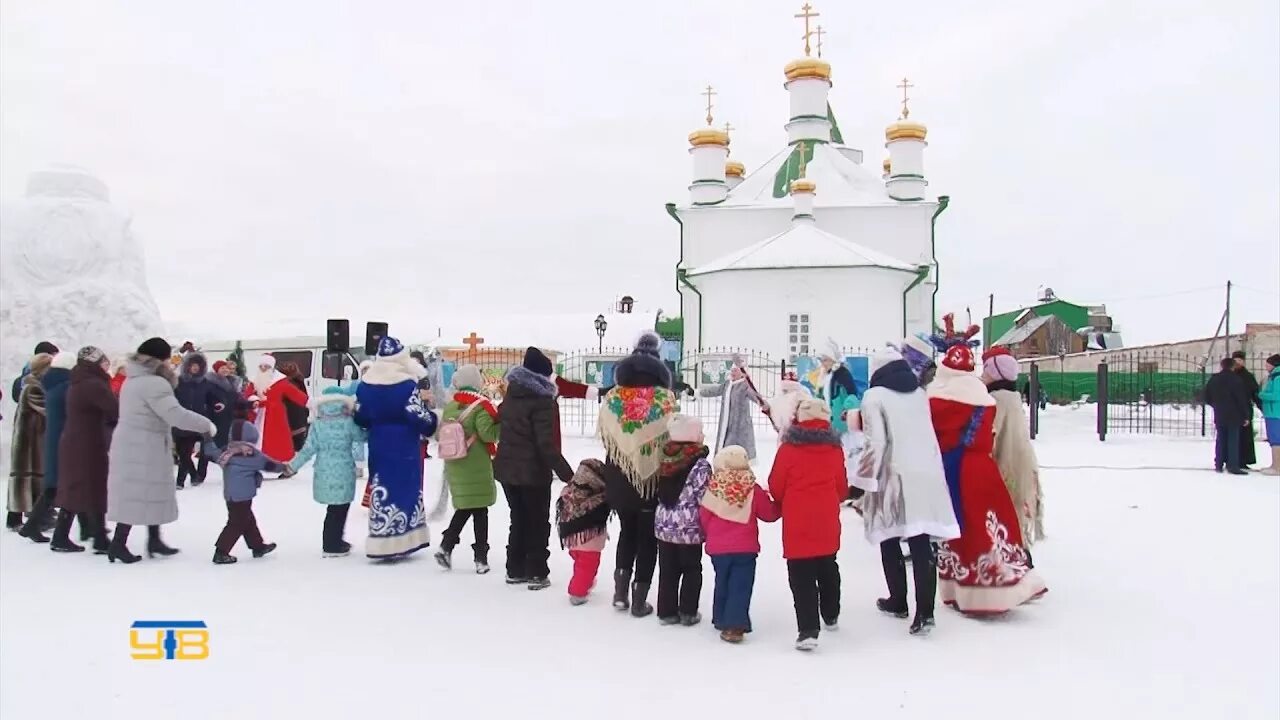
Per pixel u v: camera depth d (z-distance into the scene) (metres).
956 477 7.02
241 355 24.56
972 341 7.39
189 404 13.50
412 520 8.84
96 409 9.23
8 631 6.59
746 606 6.43
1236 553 9.12
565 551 9.36
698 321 39.72
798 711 5.18
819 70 42.00
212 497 12.80
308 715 5.09
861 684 5.61
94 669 5.82
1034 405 22.56
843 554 9.34
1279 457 15.08
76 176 15.97
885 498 6.70
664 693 5.45
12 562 8.82
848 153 47.22
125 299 15.19
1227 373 15.23
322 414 9.01
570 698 5.36
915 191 40.53
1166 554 9.09
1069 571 8.41
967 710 5.20
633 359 7.23
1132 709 5.22
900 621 7.00
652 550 7.08
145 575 8.29
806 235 35.38
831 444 6.41
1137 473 15.16
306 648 6.24
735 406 14.02
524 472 7.73
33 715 5.10
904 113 41.34
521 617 7.02
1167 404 38.41
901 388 6.84
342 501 8.99
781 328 33.84
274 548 9.20
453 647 6.29
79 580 8.10
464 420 8.38
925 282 39.03
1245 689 5.54
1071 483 13.96
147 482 8.74
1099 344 58.94
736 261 34.62
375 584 7.99
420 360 17.02
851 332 33.59
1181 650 6.27
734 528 6.43
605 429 7.14
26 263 14.81
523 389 7.79
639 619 7.00
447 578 8.23
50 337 14.59
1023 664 5.98
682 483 6.74
